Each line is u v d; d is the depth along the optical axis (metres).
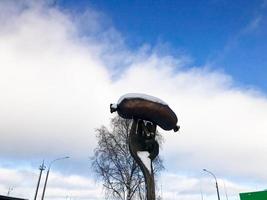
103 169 27.12
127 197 26.14
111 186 26.61
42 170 34.88
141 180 26.30
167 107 7.38
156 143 7.39
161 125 7.56
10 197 19.30
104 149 27.98
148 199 6.72
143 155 7.11
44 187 33.25
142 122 7.45
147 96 7.27
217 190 33.84
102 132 28.89
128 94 7.24
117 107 7.22
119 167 27.14
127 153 27.48
